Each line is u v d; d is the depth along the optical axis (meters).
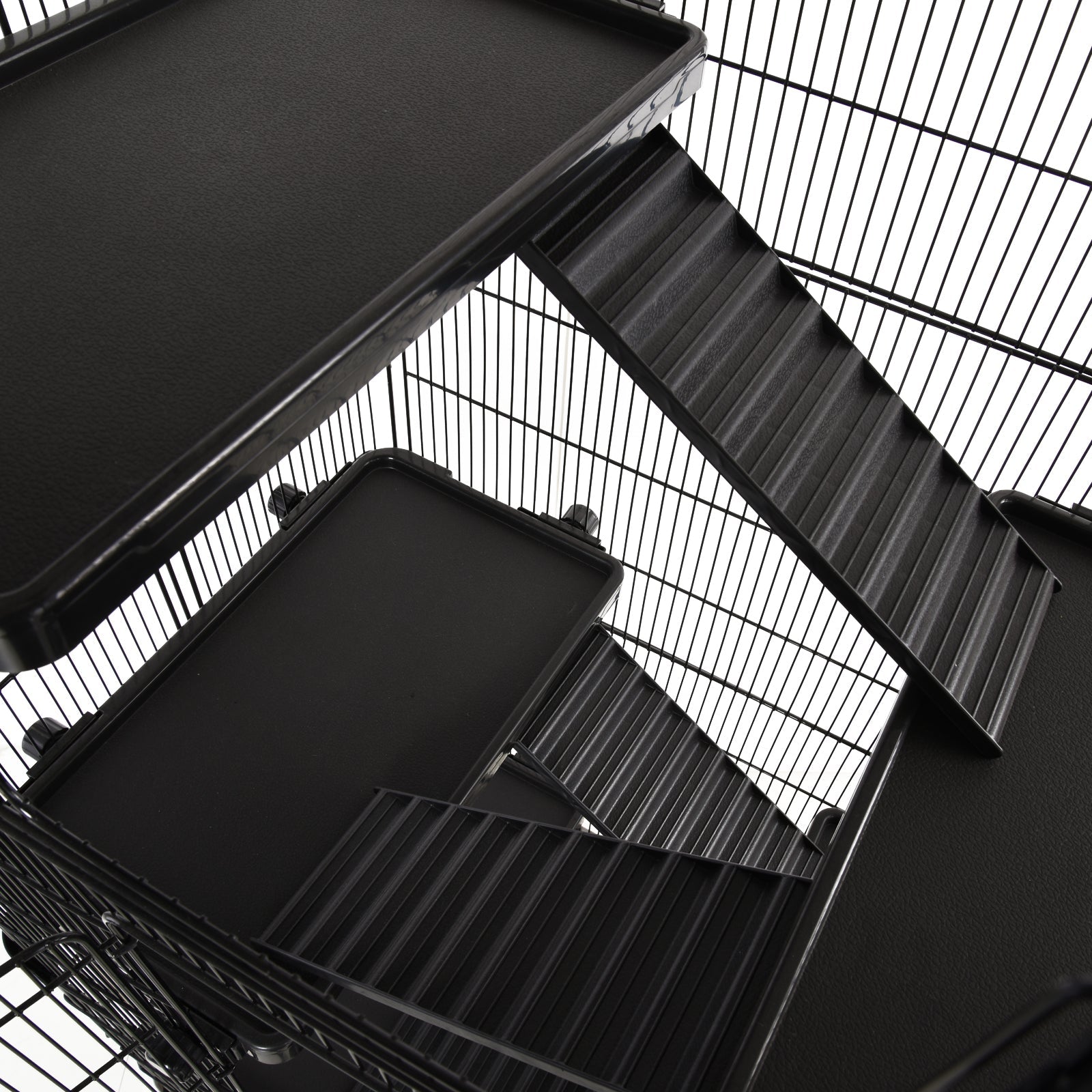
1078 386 6.72
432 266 3.59
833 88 6.36
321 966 5.09
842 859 4.52
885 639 4.98
